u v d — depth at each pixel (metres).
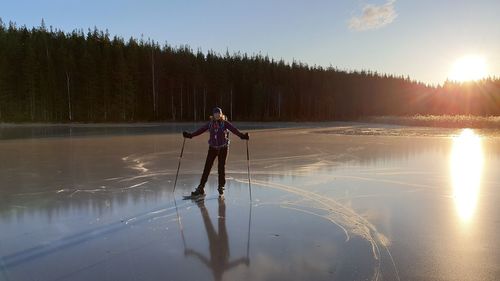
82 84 52.69
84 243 3.78
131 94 54.88
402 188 6.24
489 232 4.00
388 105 94.94
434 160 9.58
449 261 3.26
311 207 5.09
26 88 49.88
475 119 32.84
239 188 6.35
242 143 15.20
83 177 7.43
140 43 65.38
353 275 3.00
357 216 4.64
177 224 4.39
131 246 3.69
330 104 74.19
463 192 5.93
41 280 2.97
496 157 10.11
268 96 68.38
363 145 14.00
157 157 10.64
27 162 9.57
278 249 3.58
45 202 5.43
